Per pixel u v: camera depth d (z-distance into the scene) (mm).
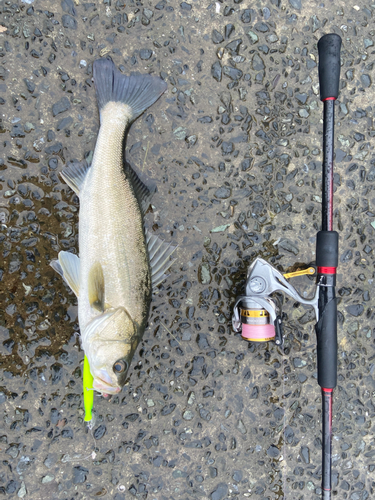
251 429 748
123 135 673
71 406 707
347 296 765
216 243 735
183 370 731
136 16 706
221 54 728
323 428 658
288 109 745
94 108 701
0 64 682
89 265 646
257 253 744
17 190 688
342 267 764
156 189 720
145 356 723
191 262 730
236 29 729
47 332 700
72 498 708
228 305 739
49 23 690
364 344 770
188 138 725
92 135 701
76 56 696
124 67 705
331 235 647
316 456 758
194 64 722
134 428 722
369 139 765
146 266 675
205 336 735
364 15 759
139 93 692
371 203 765
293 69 744
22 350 695
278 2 738
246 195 740
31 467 701
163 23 713
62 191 696
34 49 688
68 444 708
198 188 729
